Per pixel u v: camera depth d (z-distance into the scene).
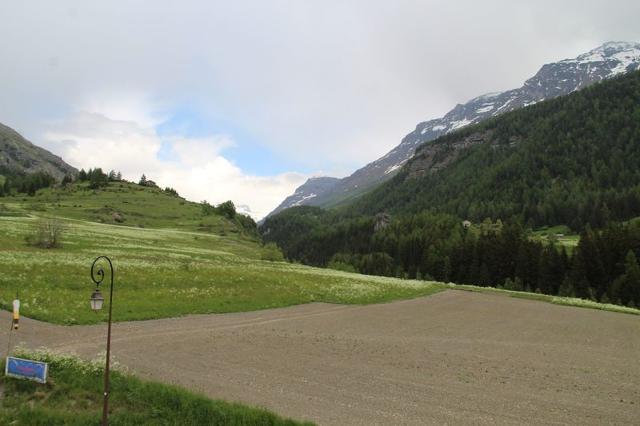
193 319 33.22
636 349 31.81
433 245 162.88
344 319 38.66
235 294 44.81
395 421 15.96
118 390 16.53
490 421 16.42
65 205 163.38
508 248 129.00
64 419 14.34
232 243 134.00
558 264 117.06
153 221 165.00
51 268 44.44
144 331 27.78
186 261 68.19
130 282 43.25
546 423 16.53
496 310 51.38
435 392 19.48
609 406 18.77
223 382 19.11
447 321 41.22
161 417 15.09
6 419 14.12
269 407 16.61
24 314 28.27
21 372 16.64
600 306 61.22
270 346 26.39
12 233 74.88
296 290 51.59
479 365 24.75
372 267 169.12
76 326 27.34
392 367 23.30
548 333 37.22
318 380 20.30
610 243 119.38
